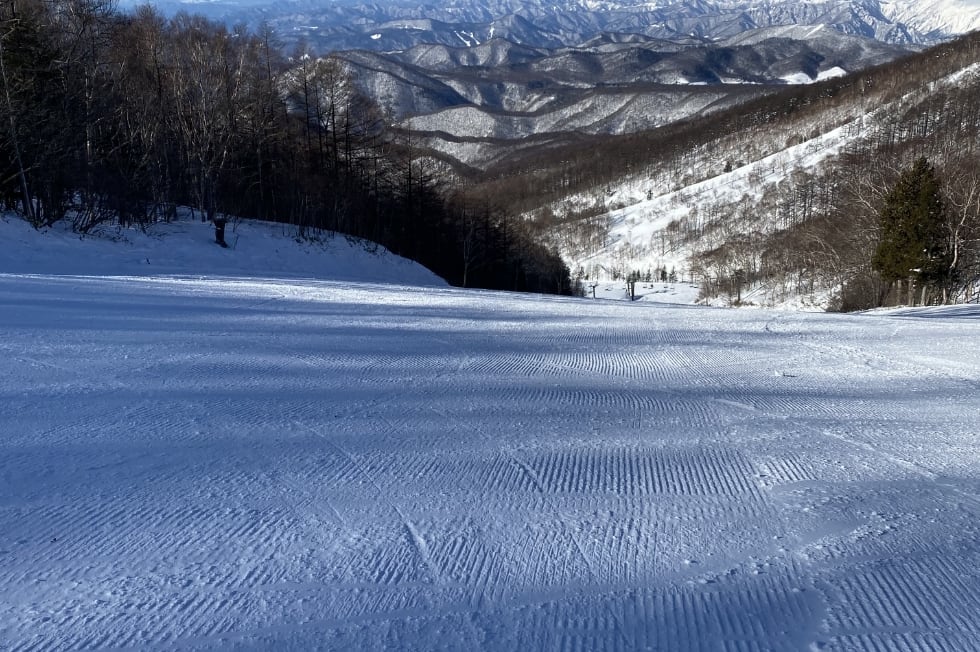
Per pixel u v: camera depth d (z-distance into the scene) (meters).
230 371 6.54
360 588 2.57
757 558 2.89
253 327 9.53
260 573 2.67
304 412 5.16
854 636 2.33
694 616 2.44
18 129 25.03
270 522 3.14
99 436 4.36
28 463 3.83
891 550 2.98
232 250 29.59
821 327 11.84
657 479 3.88
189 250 28.03
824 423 5.27
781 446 4.60
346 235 38.59
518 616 2.41
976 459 4.33
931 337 10.52
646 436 4.82
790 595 2.59
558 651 2.21
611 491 3.67
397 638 2.26
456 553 2.88
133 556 2.79
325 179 42.53
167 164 33.66
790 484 3.82
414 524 3.17
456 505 3.41
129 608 2.40
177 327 9.09
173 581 2.59
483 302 15.42
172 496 3.42
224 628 2.29
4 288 12.01
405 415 5.21
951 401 6.15
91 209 27.73
